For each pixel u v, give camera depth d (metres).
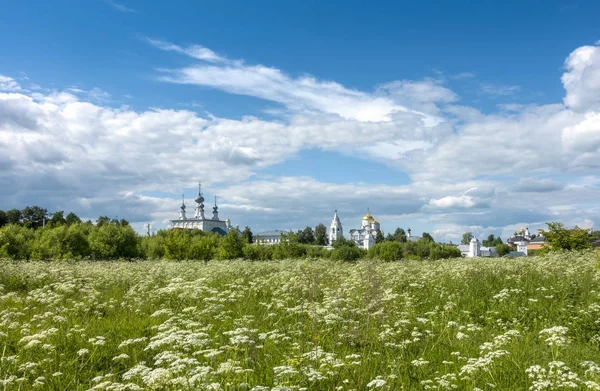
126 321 11.43
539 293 12.77
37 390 6.77
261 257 57.78
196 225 187.12
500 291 13.06
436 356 8.18
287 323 10.43
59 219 125.25
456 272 16.81
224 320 10.71
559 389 6.13
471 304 12.42
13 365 7.46
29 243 54.66
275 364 7.50
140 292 15.41
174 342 7.64
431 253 88.75
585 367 7.27
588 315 10.08
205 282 17.38
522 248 169.88
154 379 5.48
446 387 6.24
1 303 14.05
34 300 13.85
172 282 12.82
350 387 6.30
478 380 6.72
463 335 8.55
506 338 8.09
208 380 5.52
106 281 19.20
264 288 15.65
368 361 7.38
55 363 7.79
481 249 152.75
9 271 20.81
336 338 8.40
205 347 8.07
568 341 8.48
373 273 9.45
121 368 7.83
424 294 14.21
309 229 183.12
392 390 6.11
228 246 58.16
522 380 6.70
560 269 17.17
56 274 20.11
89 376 7.46
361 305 11.15
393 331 8.83
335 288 14.12
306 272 8.84
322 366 6.64
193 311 10.55
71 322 10.97
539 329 10.20
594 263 17.75
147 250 73.19
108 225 67.50
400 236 185.50
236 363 6.64
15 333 10.00
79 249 58.59
